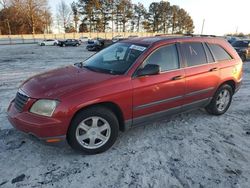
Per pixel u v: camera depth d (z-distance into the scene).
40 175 3.32
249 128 4.88
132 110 3.92
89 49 29.97
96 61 4.55
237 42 17.70
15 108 3.70
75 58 19.92
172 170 3.48
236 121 5.20
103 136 3.80
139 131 4.60
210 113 5.46
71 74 4.03
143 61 4.04
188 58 4.61
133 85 3.84
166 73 4.23
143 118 4.11
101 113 3.67
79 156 3.76
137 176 3.34
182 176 3.36
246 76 10.55
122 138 4.32
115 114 3.95
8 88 7.91
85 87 3.52
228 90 5.49
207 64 4.90
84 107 3.54
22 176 3.29
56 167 3.49
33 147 3.98
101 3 86.00
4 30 82.56
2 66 13.95
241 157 3.84
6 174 3.32
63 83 3.65
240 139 4.41
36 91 3.53
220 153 3.93
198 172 3.45
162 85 4.16
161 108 4.27
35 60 17.88
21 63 15.70
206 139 4.38
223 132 4.67
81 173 3.38
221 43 5.36
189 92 4.61
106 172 3.41
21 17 80.69
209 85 4.95
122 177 3.31
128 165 3.57
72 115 3.42
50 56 21.83
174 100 4.41
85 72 4.08
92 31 87.00
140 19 99.38
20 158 3.68
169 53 4.39
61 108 3.34
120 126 4.05
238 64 5.56
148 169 3.49
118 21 91.38
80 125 3.57
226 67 5.24
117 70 4.01
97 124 3.71
